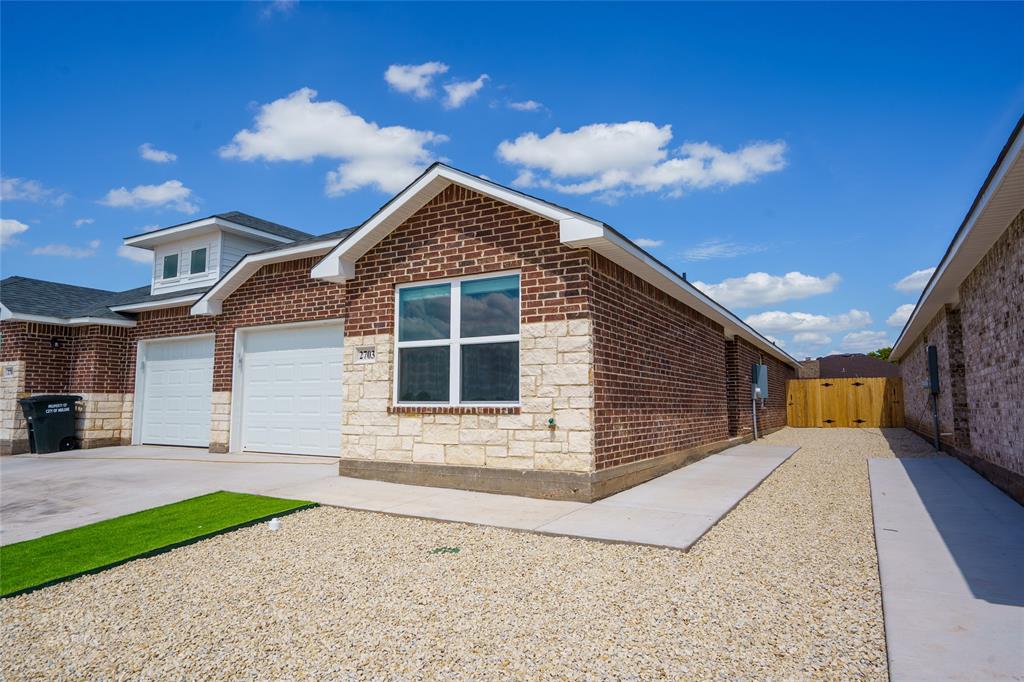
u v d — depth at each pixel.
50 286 17.48
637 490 8.55
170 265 17.11
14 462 12.39
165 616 4.41
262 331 12.84
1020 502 7.56
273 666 3.58
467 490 8.33
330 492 8.30
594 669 3.42
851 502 8.04
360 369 9.48
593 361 7.88
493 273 8.56
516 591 4.66
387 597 4.61
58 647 3.96
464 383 8.70
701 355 13.02
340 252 9.41
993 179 6.21
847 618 4.05
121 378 15.33
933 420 14.90
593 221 7.44
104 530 6.66
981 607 4.13
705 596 4.48
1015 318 7.46
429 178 8.67
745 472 10.50
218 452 12.84
